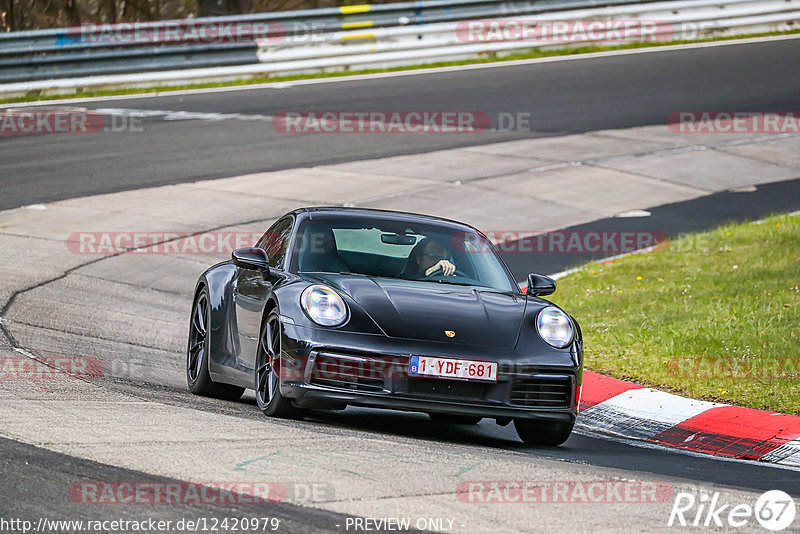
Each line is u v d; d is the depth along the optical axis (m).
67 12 117.75
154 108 81.00
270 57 91.44
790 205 59.53
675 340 34.06
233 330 26.25
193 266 46.81
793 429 25.12
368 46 94.19
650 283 43.69
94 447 18.27
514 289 26.00
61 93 85.31
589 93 85.06
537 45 99.75
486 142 72.38
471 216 56.53
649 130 75.88
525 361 22.22
